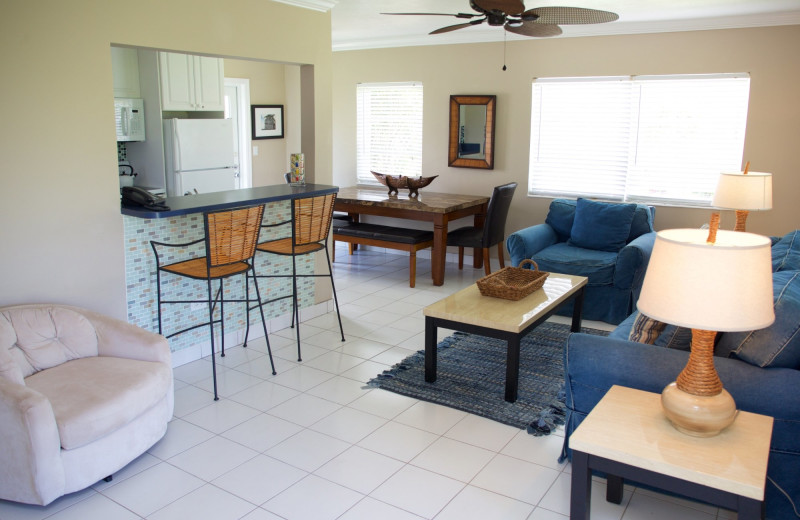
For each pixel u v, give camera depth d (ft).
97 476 8.62
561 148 20.53
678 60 18.25
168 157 19.25
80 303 11.07
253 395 11.78
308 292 16.15
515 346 11.15
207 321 13.61
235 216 11.50
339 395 11.80
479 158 21.72
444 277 20.62
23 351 9.37
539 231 18.17
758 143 17.60
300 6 14.64
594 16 11.78
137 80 18.71
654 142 19.11
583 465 6.83
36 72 10.00
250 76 24.54
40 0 9.90
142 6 11.34
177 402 11.44
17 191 10.03
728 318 6.02
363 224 21.57
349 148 24.75
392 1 15.30
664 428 6.97
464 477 9.14
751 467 6.18
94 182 10.98
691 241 7.12
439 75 22.11
